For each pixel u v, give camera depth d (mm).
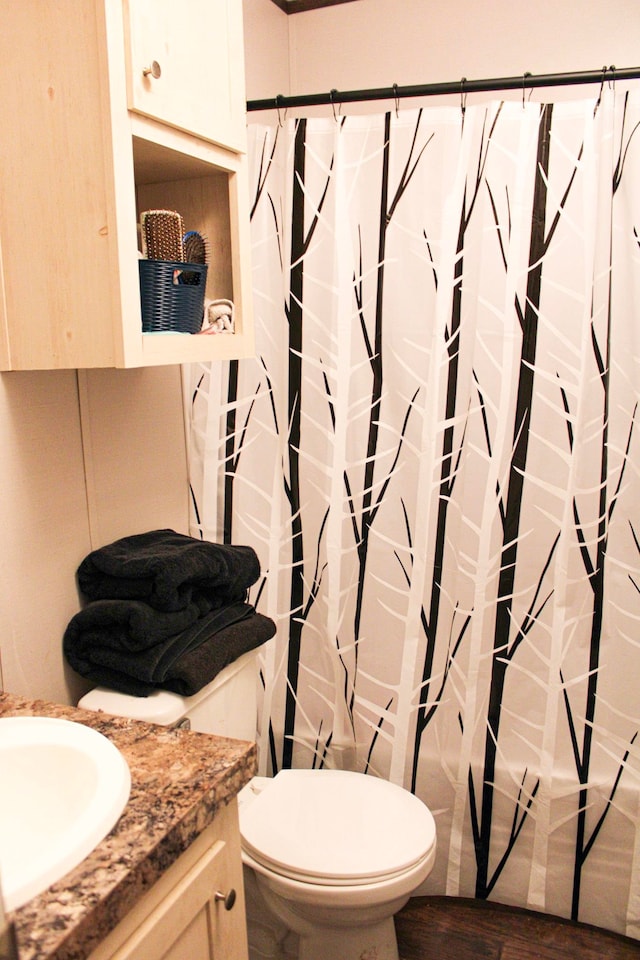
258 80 1999
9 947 524
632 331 1573
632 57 1873
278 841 1379
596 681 1705
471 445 1682
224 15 1214
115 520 1446
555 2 1918
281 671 1892
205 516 1774
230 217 1320
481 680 1764
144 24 1018
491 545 1703
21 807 875
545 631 1712
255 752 913
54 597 1282
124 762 841
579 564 1672
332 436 1751
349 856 1339
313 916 1357
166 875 774
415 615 1769
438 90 1532
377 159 1622
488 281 1612
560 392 1616
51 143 1030
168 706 1205
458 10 2014
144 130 1046
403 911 1805
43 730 917
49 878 659
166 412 1610
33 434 1213
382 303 1674
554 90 1930
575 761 1742
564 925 1757
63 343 1084
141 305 1131
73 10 976
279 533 1825
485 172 1573
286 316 1731
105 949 680
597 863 1749
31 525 1220
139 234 1211
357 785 1567
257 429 1779
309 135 1646
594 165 1520
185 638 1265
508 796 1787
